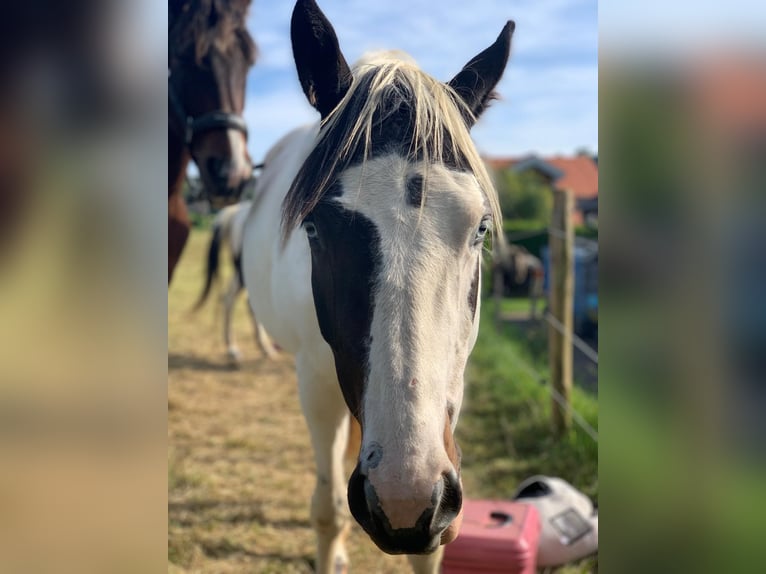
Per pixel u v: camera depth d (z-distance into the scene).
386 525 1.20
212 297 9.72
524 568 2.24
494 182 1.82
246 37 3.28
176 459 3.77
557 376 3.96
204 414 4.66
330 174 1.41
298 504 3.23
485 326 8.07
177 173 3.28
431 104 1.43
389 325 1.27
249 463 3.75
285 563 2.72
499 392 5.02
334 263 1.41
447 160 1.41
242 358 6.48
